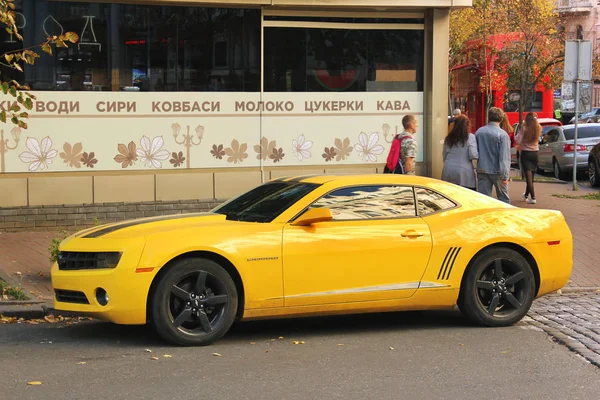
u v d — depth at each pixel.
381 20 15.35
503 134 12.75
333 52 15.18
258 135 14.90
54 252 9.47
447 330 8.30
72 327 8.40
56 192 13.80
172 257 7.25
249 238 7.50
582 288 10.57
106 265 7.25
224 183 14.72
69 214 13.90
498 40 34.28
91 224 14.00
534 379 6.44
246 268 7.45
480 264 8.24
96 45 14.00
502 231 8.30
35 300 9.16
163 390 6.07
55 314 8.83
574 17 64.31
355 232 7.82
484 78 34.19
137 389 6.09
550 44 35.44
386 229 7.93
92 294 7.27
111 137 14.15
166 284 7.26
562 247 8.59
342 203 7.96
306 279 7.64
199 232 7.42
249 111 14.84
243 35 14.72
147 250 7.21
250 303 7.51
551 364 6.91
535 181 24.47
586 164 24.92
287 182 8.49
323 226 7.77
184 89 14.49
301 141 15.12
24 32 13.64
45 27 13.72
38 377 6.42
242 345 7.59
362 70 15.34
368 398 5.89
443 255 8.09
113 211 14.14
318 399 5.86
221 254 7.38
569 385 6.28
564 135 25.56
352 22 15.23
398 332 8.23
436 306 8.18
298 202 7.84
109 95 14.11
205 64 14.58
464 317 8.91
